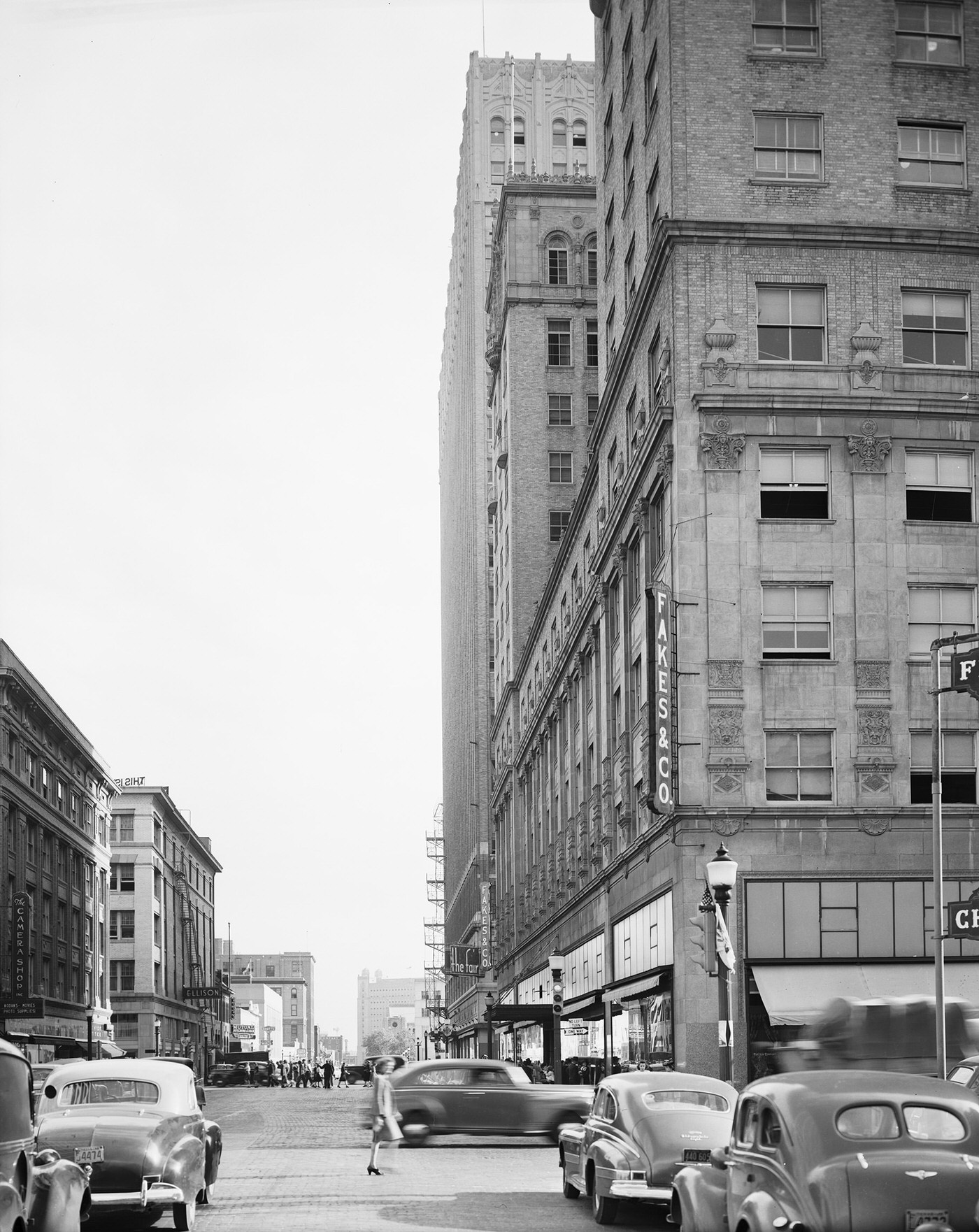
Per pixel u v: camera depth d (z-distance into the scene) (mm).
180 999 144000
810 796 40625
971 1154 11602
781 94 44219
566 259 100938
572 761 67875
